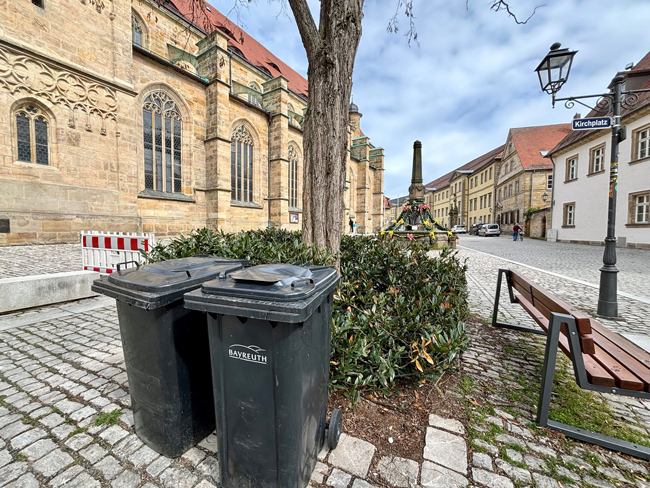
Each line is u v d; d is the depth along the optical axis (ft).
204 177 60.34
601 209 62.44
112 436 6.82
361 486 5.48
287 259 10.68
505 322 15.06
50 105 38.01
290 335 4.55
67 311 15.66
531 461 6.14
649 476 5.85
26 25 35.76
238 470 5.12
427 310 9.41
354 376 8.23
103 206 43.47
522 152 113.60
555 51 14.93
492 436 6.83
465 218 189.57
